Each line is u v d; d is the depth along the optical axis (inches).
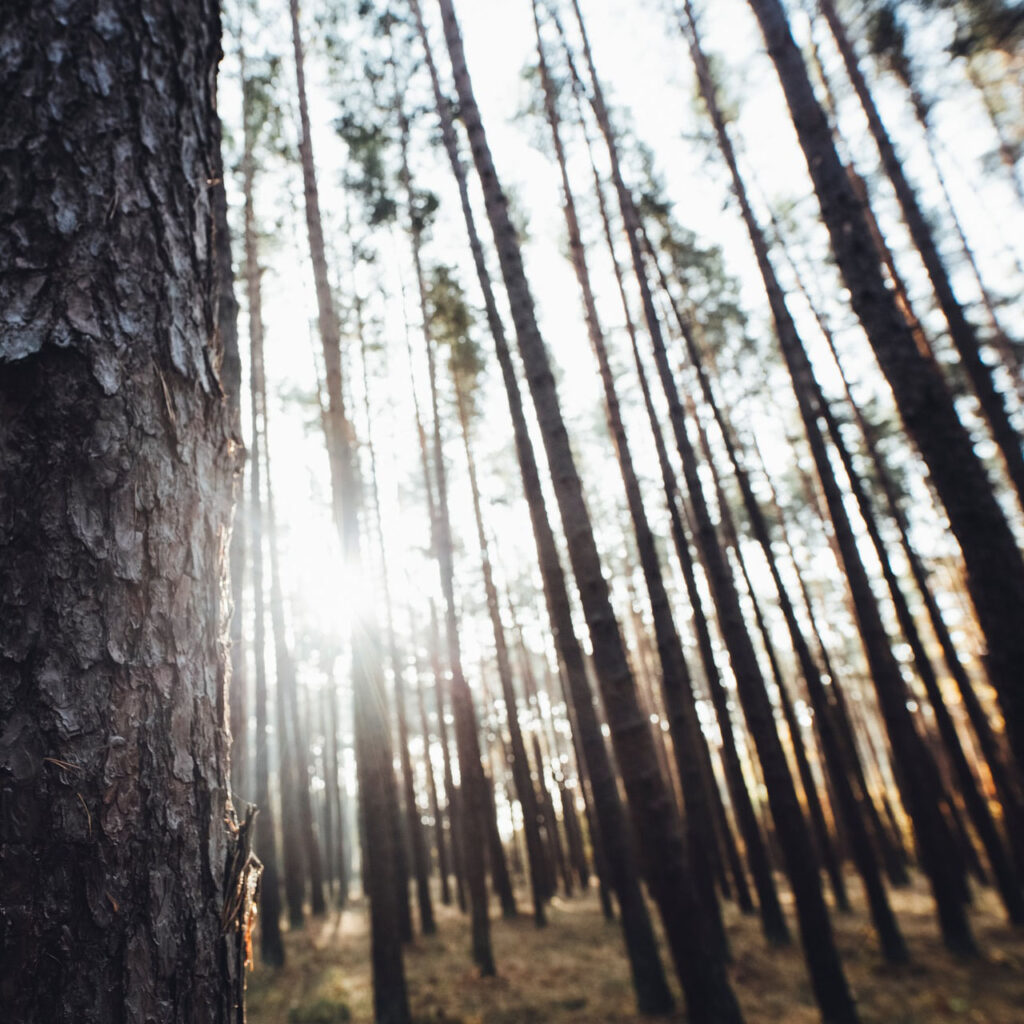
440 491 439.8
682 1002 252.7
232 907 41.0
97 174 42.3
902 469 588.1
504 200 231.8
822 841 421.7
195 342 46.8
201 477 45.3
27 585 34.4
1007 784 400.5
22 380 36.8
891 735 313.6
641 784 193.3
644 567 321.4
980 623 146.7
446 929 488.4
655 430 380.2
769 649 433.7
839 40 342.3
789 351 332.8
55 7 43.6
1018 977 258.5
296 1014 280.1
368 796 269.7
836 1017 218.5
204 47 53.9
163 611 39.7
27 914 30.8
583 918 479.8
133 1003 33.0
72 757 33.5
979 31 255.6
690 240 482.6
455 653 414.6
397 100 413.4
